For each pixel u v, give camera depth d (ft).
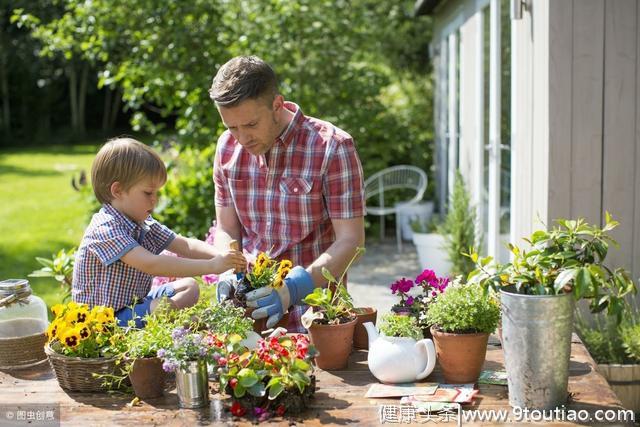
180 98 26.20
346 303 7.50
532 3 13.73
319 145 8.41
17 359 7.56
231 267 7.75
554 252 6.38
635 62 12.49
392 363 6.64
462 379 6.65
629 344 12.14
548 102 12.60
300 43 26.86
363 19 28.32
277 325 8.33
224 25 25.50
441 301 6.79
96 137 72.84
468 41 22.91
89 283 8.05
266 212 8.75
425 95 37.04
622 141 12.62
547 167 12.73
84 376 6.72
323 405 6.28
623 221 12.75
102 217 8.02
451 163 27.12
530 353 5.97
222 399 6.48
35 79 68.69
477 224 20.56
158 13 24.40
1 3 64.39
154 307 7.93
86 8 24.57
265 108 7.72
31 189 42.83
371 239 30.76
